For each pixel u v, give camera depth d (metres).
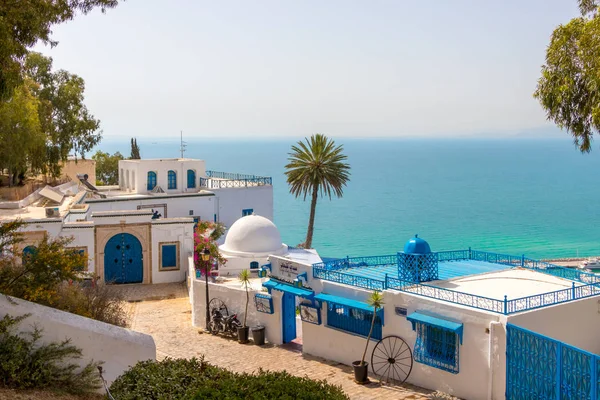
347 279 19.19
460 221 119.31
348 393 16.22
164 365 10.95
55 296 14.34
